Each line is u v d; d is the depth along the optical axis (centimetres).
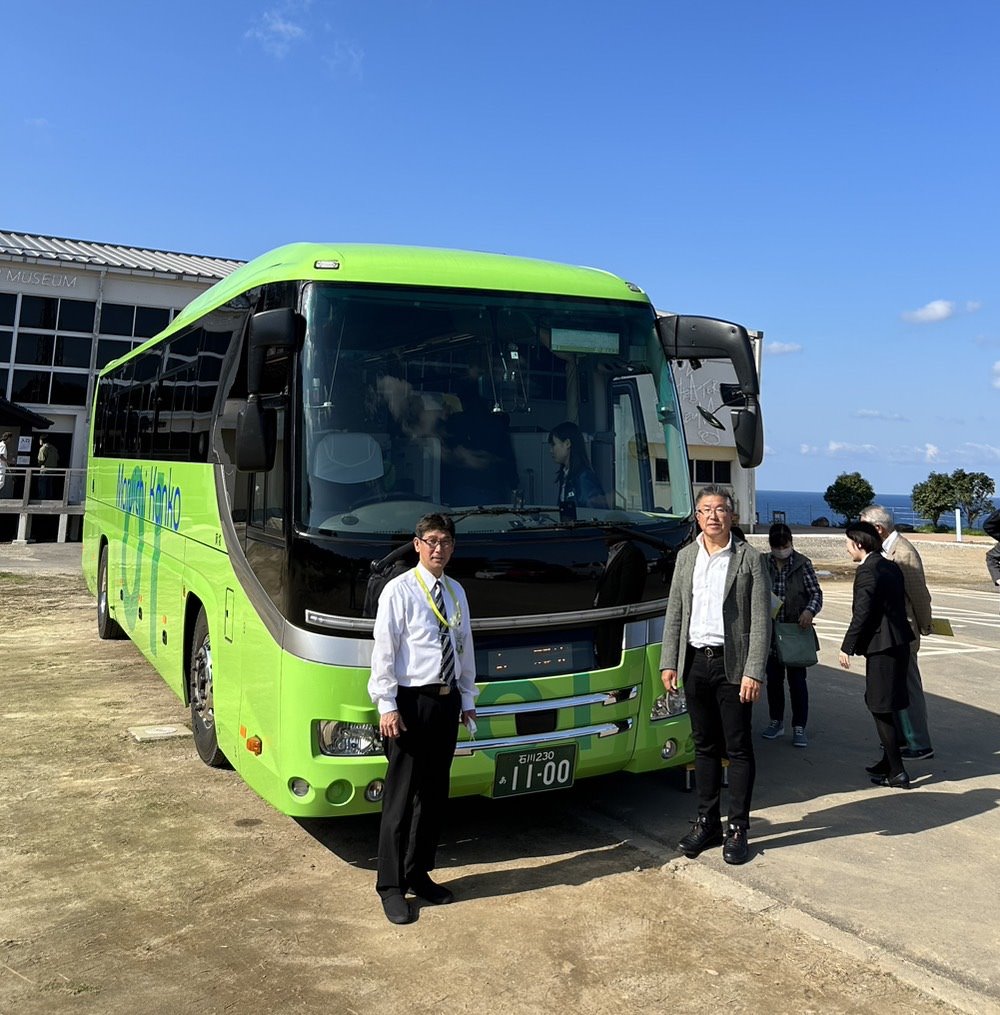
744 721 520
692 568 528
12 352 2600
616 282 617
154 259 3081
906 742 735
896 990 387
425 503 500
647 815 600
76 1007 364
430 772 455
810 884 492
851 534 669
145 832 554
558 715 511
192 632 710
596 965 405
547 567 508
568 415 556
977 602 1930
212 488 642
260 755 518
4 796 610
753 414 583
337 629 467
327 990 381
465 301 547
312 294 516
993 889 489
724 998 379
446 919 448
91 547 1241
